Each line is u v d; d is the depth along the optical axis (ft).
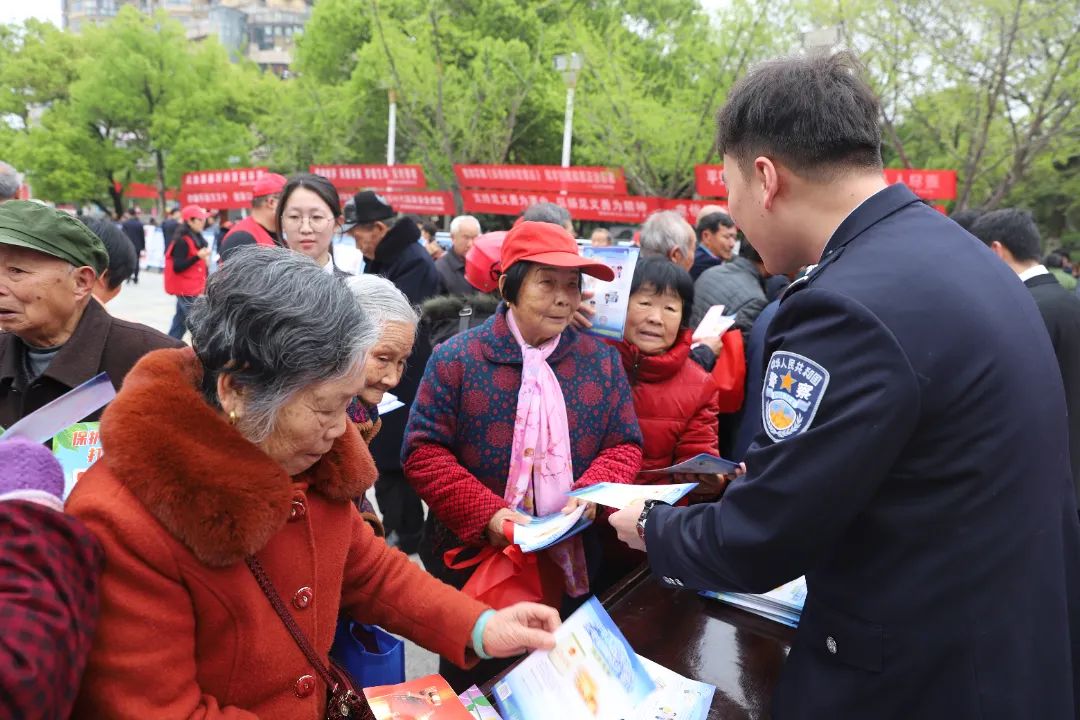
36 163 81.41
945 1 34.30
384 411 6.31
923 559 3.04
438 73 51.24
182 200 49.60
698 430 6.79
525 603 4.01
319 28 71.15
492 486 5.72
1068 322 9.18
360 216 11.19
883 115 35.83
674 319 6.73
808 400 3.04
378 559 3.94
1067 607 3.31
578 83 46.52
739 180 3.65
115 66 79.56
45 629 2.19
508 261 5.67
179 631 2.70
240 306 2.72
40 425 3.28
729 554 3.26
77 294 4.86
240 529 2.71
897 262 3.09
